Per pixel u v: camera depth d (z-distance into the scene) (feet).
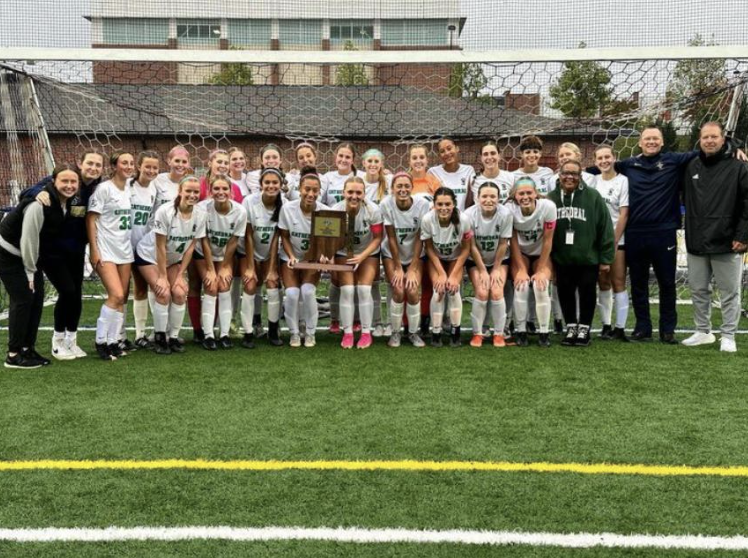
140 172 16.88
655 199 17.78
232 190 19.33
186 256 16.98
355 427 11.25
